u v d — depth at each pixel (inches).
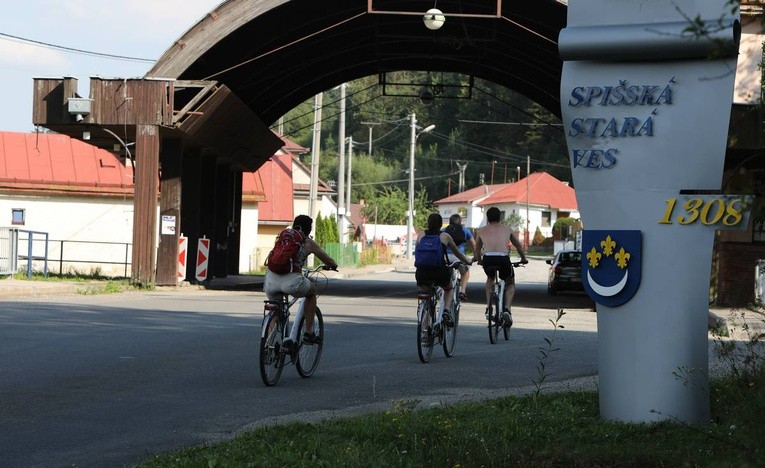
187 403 430.3
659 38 349.7
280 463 293.9
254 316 891.4
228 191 1722.4
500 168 5526.6
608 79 366.3
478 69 1850.4
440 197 5880.9
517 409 394.0
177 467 291.3
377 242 4357.8
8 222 2063.2
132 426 378.3
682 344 354.9
